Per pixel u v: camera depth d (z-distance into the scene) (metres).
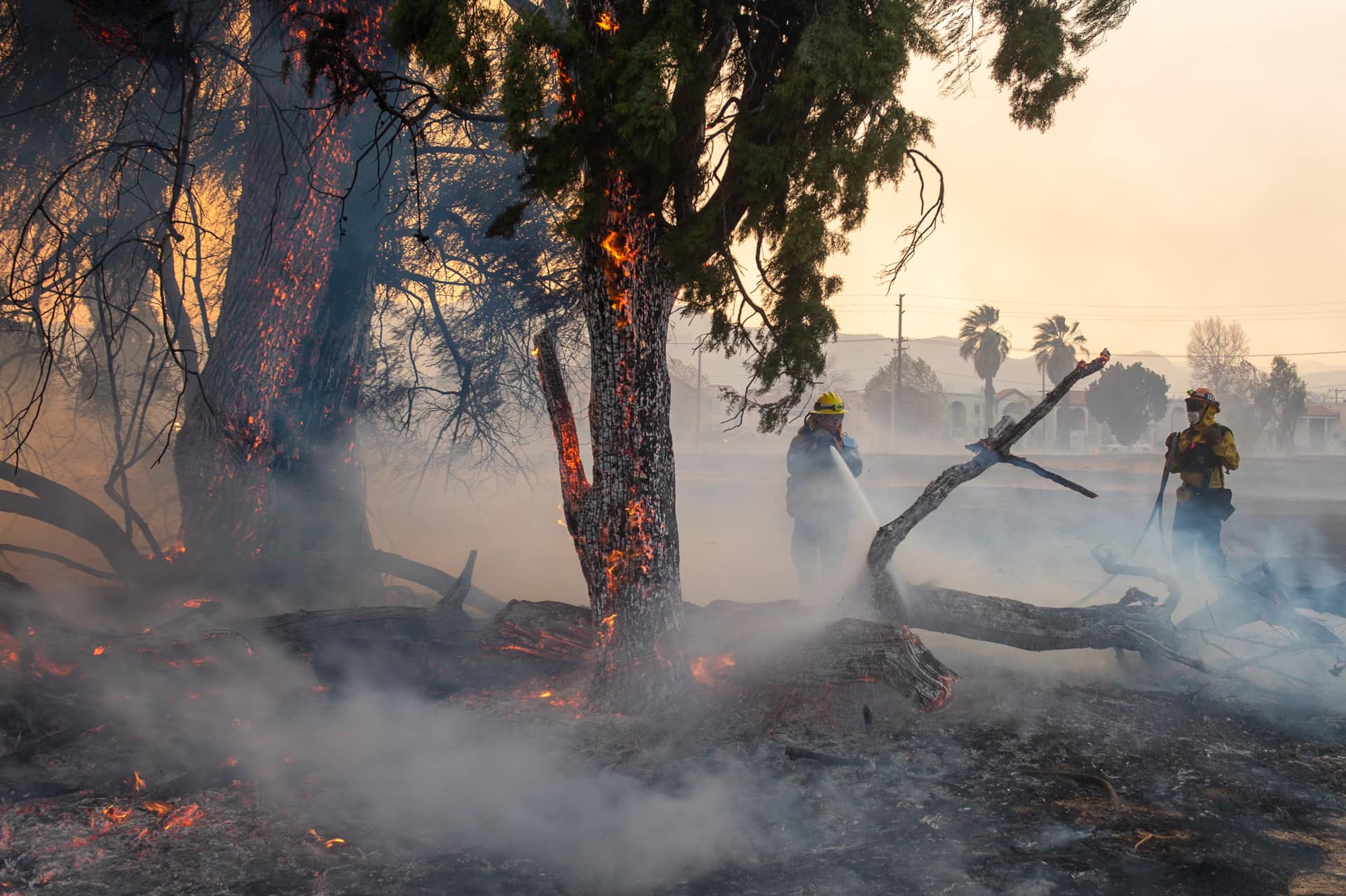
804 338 5.12
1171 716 4.80
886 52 4.35
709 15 4.68
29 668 4.82
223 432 7.79
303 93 7.58
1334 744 4.41
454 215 9.54
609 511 4.88
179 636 5.23
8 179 8.15
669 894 2.97
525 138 4.38
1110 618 5.29
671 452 4.96
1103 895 2.95
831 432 7.11
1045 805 3.70
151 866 3.17
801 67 4.39
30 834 3.37
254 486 7.84
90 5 6.52
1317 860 3.20
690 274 4.80
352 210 8.21
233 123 8.93
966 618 5.23
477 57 4.37
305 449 8.12
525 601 6.02
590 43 4.49
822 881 3.06
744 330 5.35
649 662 4.81
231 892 2.99
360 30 7.28
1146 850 3.28
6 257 8.18
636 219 4.74
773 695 4.84
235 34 8.40
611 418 4.85
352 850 3.29
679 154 4.79
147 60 7.24
